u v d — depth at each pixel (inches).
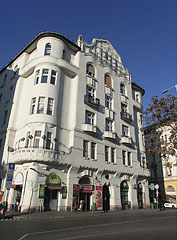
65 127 954.7
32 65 1013.8
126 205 1102.4
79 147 941.2
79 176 909.2
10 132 999.0
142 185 1277.1
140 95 1566.2
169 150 957.2
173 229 400.2
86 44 1216.2
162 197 1624.0
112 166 1080.2
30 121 879.7
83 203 900.6
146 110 1060.5
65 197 836.0
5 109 1145.4
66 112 987.3
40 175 785.6
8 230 382.9
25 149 804.6
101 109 1138.0
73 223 498.0
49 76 956.6
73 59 1131.9
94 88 1138.0
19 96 1081.4
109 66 1306.6
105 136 1086.4
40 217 613.0
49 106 919.0
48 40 1037.2
